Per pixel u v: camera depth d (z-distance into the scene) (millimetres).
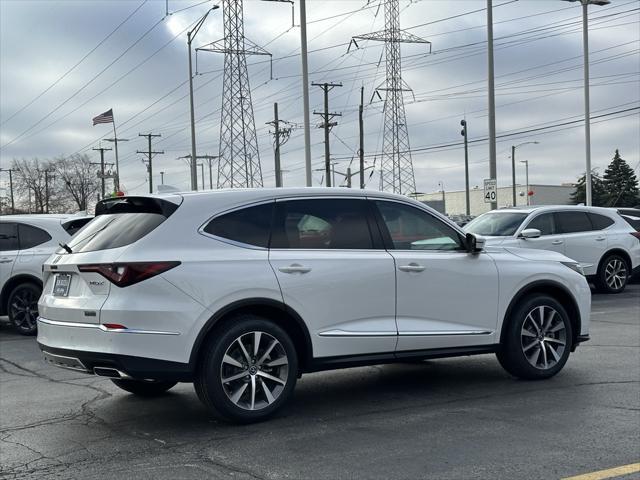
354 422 5465
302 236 5715
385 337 5855
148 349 4945
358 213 6031
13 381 7395
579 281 7090
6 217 11352
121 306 4918
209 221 5383
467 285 6352
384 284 5895
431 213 6449
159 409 6004
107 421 5641
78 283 5316
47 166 97562
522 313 6668
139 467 4477
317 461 4527
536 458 4520
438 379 7008
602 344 8828
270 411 5422
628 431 5090
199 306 5102
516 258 6812
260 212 5609
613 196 88250
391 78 44656
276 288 5391
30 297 11141
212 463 4523
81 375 7676
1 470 4465
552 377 6922
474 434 5078
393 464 4449
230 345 5234
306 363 5594
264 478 4230
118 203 5656
